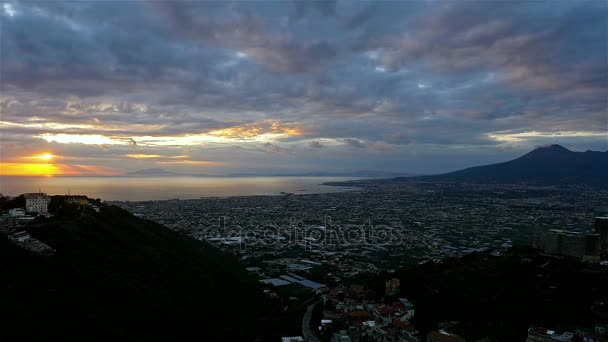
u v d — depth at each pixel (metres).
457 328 118.38
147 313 121.62
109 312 112.19
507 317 121.25
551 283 137.62
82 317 103.69
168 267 164.00
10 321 89.50
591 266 148.62
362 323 128.00
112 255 151.75
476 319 123.75
